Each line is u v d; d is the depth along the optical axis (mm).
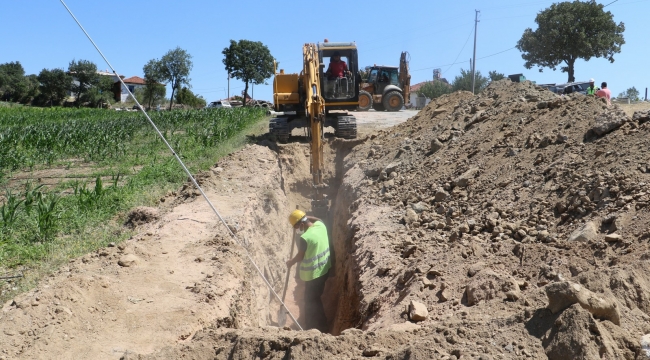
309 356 4113
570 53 42188
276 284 10188
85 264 6906
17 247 7809
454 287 5699
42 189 11977
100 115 38812
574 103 9641
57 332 5043
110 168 14500
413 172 11273
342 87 16906
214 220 8953
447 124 13195
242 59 61719
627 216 5871
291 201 15484
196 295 6301
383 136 16047
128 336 5328
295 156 16453
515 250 6250
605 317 3938
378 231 8539
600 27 41500
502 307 4812
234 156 13891
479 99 13594
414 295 5789
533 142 9148
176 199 10648
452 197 9047
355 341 4289
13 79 80500
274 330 4957
